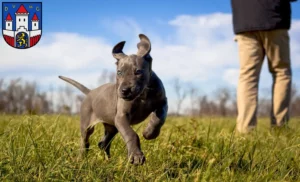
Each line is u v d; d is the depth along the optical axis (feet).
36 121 10.62
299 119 12.55
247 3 12.91
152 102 8.00
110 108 8.54
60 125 11.55
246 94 13.15
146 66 7.63
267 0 12.66
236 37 13.50
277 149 9.11
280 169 7.86
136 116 8.21
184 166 8.18
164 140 9.77
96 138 10.18
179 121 16.58
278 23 12.75
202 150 9.05
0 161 7.49
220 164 7.97
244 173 7.91
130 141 7.61
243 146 9.11
